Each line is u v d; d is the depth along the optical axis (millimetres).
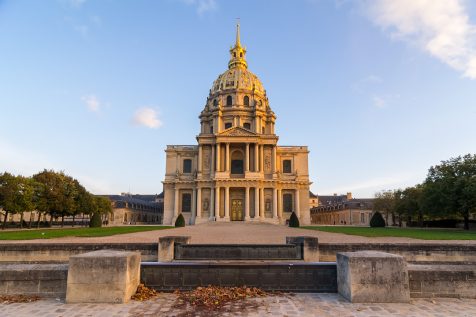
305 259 18812
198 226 63656
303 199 87438
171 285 11227
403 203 75812
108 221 100812
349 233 37281
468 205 51312
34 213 93250
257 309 8938
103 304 9289
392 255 9836
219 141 84312
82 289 9469
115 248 20141
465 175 53438
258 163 84938
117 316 8344
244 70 106875
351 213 109000
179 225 66375
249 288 10977
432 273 10148
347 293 9766
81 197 77312
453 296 9992
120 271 9547
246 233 39500
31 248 19875
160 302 9609
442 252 19578
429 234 35219
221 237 32406
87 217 103938
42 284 10078
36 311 8688
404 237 29938
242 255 19562
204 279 11305
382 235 32938
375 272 9570
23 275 10125
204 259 18922
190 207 85875
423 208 58438
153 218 131500
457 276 10102
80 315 8398
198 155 87062
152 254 20031
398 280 9531
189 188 85812
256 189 81188
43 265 10648
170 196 86812
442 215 58000
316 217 139875
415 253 19531
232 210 83750
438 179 57375
